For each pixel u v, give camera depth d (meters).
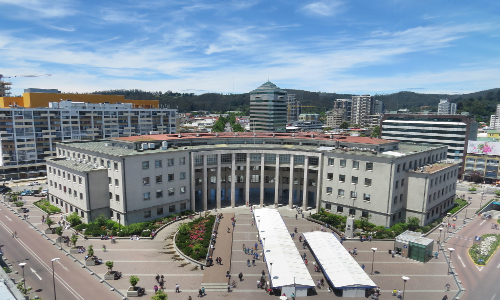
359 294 60.19
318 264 71.12
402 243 78.06
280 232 80.56
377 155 94.00
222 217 102.44
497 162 164.75
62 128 169.38
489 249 81.25
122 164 89.12
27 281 63.50
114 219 95.50
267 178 119.19
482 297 61.03
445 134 180.75
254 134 131.25
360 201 97.62
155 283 63.91
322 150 105.06
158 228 90.75
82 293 59.84
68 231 89.19
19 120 154.12
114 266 70.38
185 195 104.81
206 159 107.44
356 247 82.06
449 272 70.19
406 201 98.44
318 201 106.69
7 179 153.38
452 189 115.94
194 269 69.88
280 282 59.66
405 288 63.62
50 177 111.88
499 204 125.44
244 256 76.44
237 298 59.47
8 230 89.88
